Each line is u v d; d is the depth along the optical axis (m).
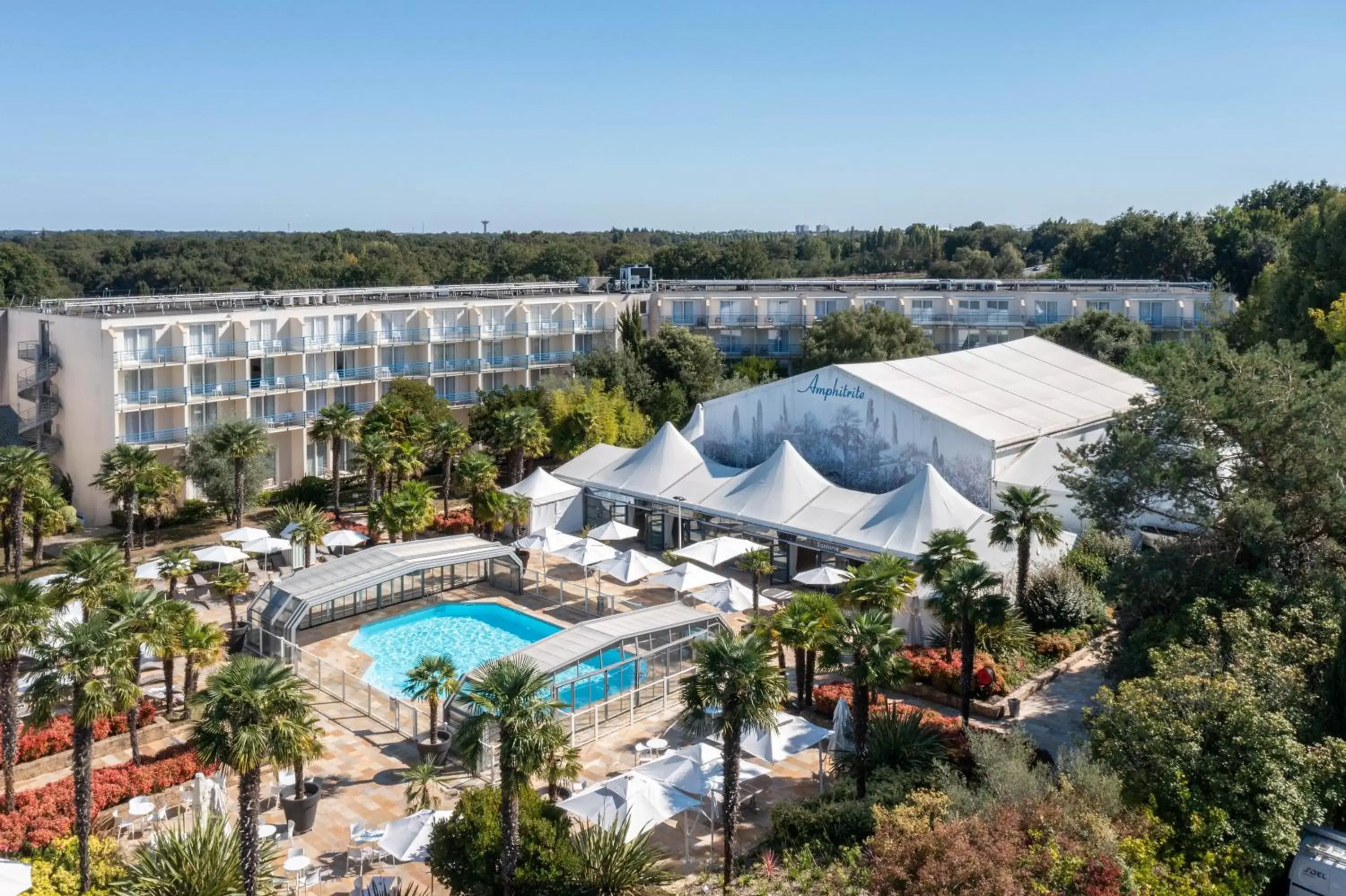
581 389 82.00
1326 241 75.62
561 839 28.98
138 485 60.94
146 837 32.94
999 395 67.81
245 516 72.50
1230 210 149.25
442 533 66.81
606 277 118.81
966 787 31.03
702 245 174.38
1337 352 69.31
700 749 32.81
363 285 163.38
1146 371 46.12
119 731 39.12
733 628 50.72
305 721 30.17
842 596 40.91
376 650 49.81
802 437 68.25
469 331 93.81
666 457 65.81
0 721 34.06
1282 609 36.59
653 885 28.67
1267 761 27.39
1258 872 26.77
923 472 53.66
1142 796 28.30
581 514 68.50
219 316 77.88
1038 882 24.22
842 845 30.08
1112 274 146.88
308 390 84.75
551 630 52.19
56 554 63.88
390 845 29.48
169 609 38.84
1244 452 41.72
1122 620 41.84
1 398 81.50
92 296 164.50
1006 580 47.97
